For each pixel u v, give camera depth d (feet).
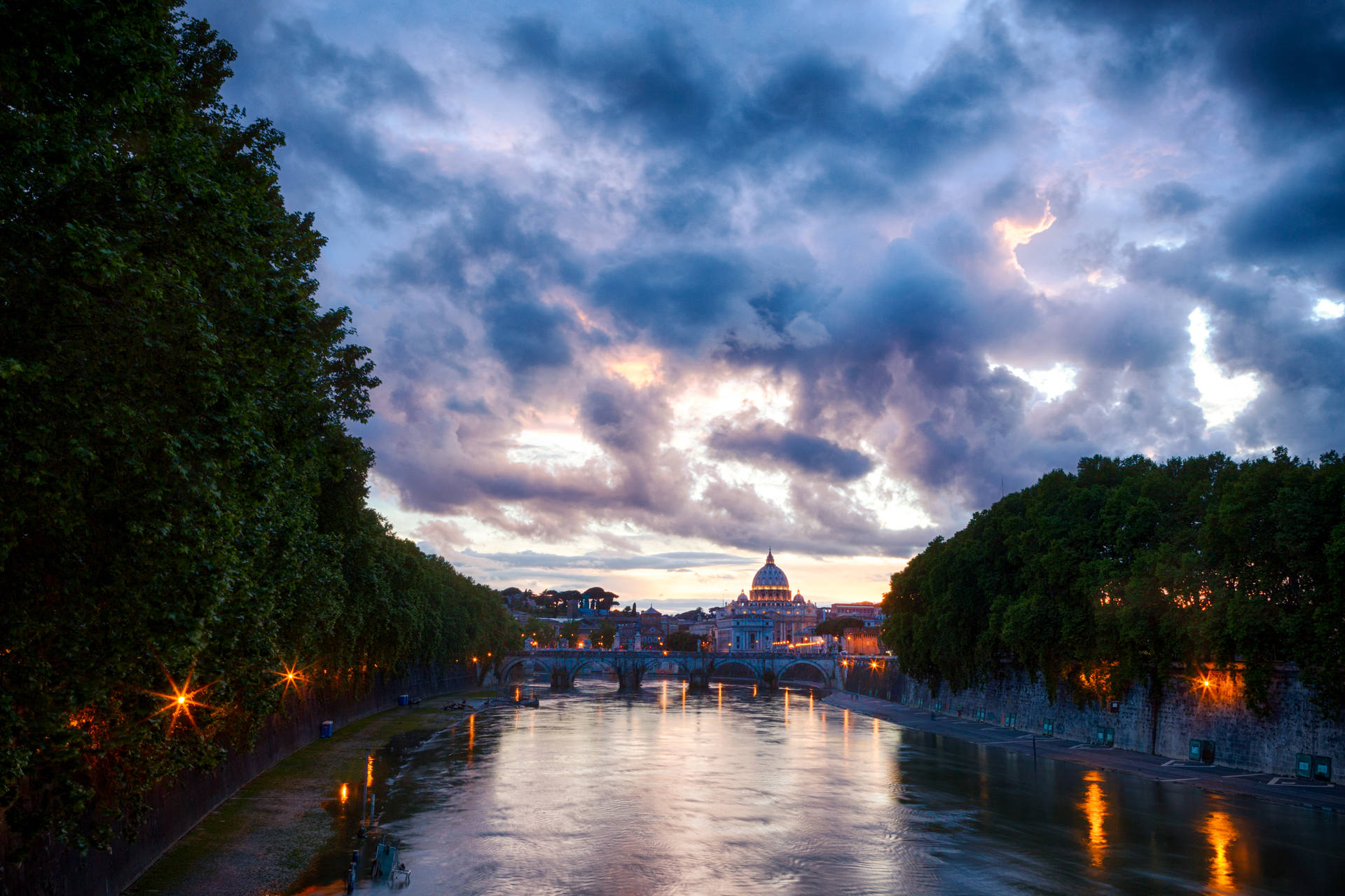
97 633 82.07
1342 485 214.90
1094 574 301.63
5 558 71.15
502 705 560.61
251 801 198.80
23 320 70.18
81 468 72.08
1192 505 280.51
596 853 174.70
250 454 92.12
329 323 168.14
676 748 343.46
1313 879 159.33
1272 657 233.96
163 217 83.87
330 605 197.77
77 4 71.56
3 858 97.71
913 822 205.67
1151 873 163.02
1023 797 237.45
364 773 256.32
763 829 197.88
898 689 590.14
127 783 107.45
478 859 168.86
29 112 74.49
